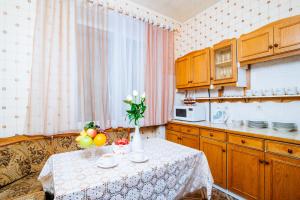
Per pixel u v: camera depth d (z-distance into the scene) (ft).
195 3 9.03
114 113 8.06
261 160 5.46
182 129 9.04
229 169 6.52
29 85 6.23
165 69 10.23
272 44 5.84
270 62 6.90
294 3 6.18
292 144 4.74
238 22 8.00
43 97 6.14
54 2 6.37
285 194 4.86
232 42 7.32
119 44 8.23
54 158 4.28
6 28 5.87
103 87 7.66
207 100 9.68
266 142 5.34
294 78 6.22
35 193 3.95
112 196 3.05
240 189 6.13
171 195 3.92
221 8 8.76
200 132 7.89
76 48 6.86
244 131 6.06
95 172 3.41
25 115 6.17
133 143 4.69
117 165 3.76
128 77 8.59
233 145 6.38
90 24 7.32
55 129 6.33
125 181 3.18
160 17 10.16
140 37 9.11
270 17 6.84
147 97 9.31
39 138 5.90
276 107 6.70
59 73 6.45
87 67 7.20
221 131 6.86
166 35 10.29
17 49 6.04
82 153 4.67
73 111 6.79
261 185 5.45
